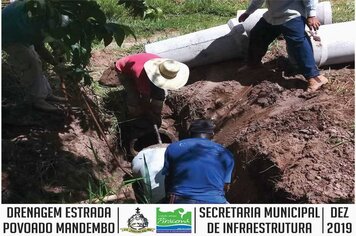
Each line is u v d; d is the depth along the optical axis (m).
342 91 5.54
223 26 6.55
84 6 4.13
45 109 5.81
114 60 7.10
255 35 6.00
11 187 4.84
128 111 6.20
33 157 5.19
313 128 4.97
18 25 5.05
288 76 6.10
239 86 6.19
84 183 5.14
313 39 5.95
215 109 6.11
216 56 6.52
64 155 5.34
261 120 5.37
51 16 4.08
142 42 7.63
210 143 4.36
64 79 5.50
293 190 4.31
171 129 6.32
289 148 4.77
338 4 8.45
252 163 4.93
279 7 5.57
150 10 4.89
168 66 5.45
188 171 4.25
